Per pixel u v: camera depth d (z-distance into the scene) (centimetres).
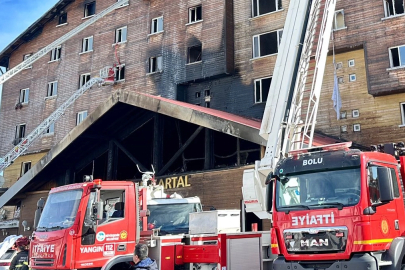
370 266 733
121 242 984
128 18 3195
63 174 2344
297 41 1188
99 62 3281
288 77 1142
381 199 777
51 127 3403
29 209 2352
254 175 1020
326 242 782
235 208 1706
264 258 946
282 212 852
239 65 2641
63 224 961
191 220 1102
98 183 977
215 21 2733
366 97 2162
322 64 1223
